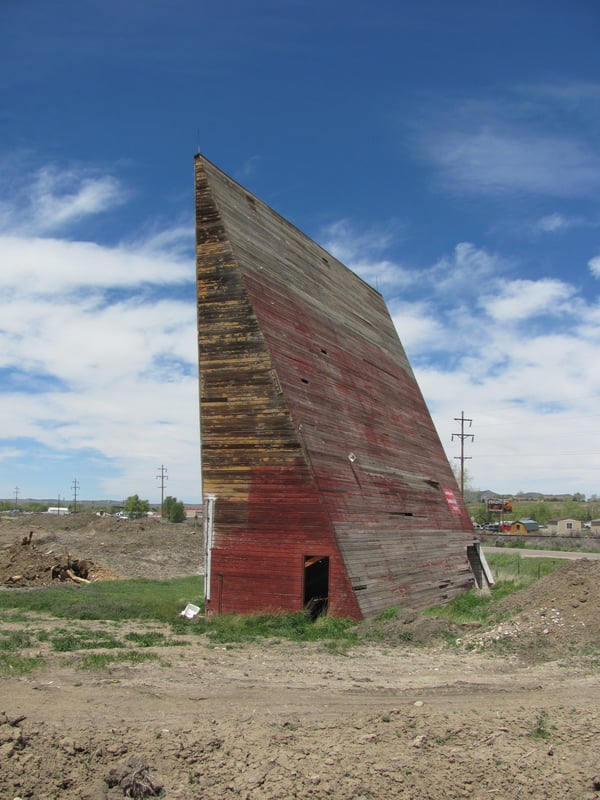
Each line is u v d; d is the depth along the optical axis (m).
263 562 21.53
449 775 8.65
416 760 8.95
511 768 8.86
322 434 23.28
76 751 8.97
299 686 12.55
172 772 8.66
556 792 8.43
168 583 34.88
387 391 33.06
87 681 12.35
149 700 11.23
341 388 26.98
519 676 13.95
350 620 20.38
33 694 11.30
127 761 8.73
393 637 18.34
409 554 26.23
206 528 22.41
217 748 9.20
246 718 10.30
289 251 28.91
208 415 22.91
